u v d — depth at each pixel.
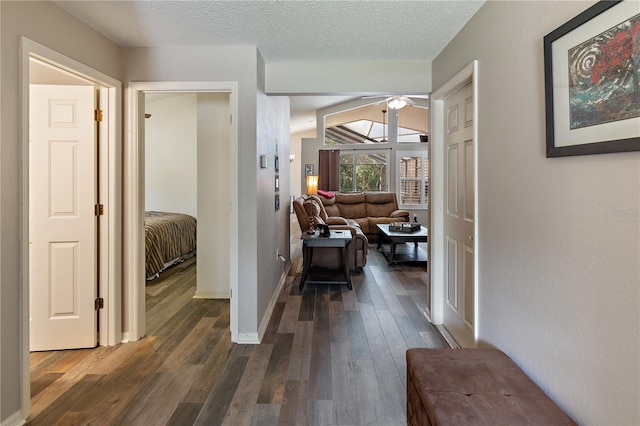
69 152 2.39
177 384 2.00
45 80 2.28
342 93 2.96
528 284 1.51
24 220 1.69
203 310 3.28
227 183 3.64
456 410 1.17
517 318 1.60
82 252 2.42
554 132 1.30
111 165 2.46
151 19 2.11
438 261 2.86
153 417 1.71
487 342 1.90
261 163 2.77
